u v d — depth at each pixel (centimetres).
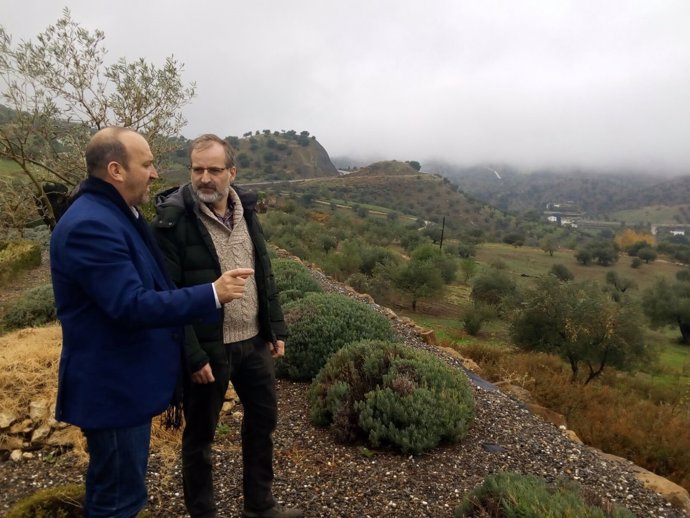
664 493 387
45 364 421
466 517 299
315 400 467
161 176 704
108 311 174
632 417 726
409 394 433
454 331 2878
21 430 364
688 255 9462
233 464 359
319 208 12106
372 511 320
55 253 179
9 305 923
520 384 847
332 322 589
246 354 265
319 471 368
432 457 402
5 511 298
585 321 2012
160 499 310
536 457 422
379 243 6562
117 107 646
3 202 589
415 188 18150
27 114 581
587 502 299
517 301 2566
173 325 183
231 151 250
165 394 201
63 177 626
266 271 272
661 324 4334
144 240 208
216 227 252
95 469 195
